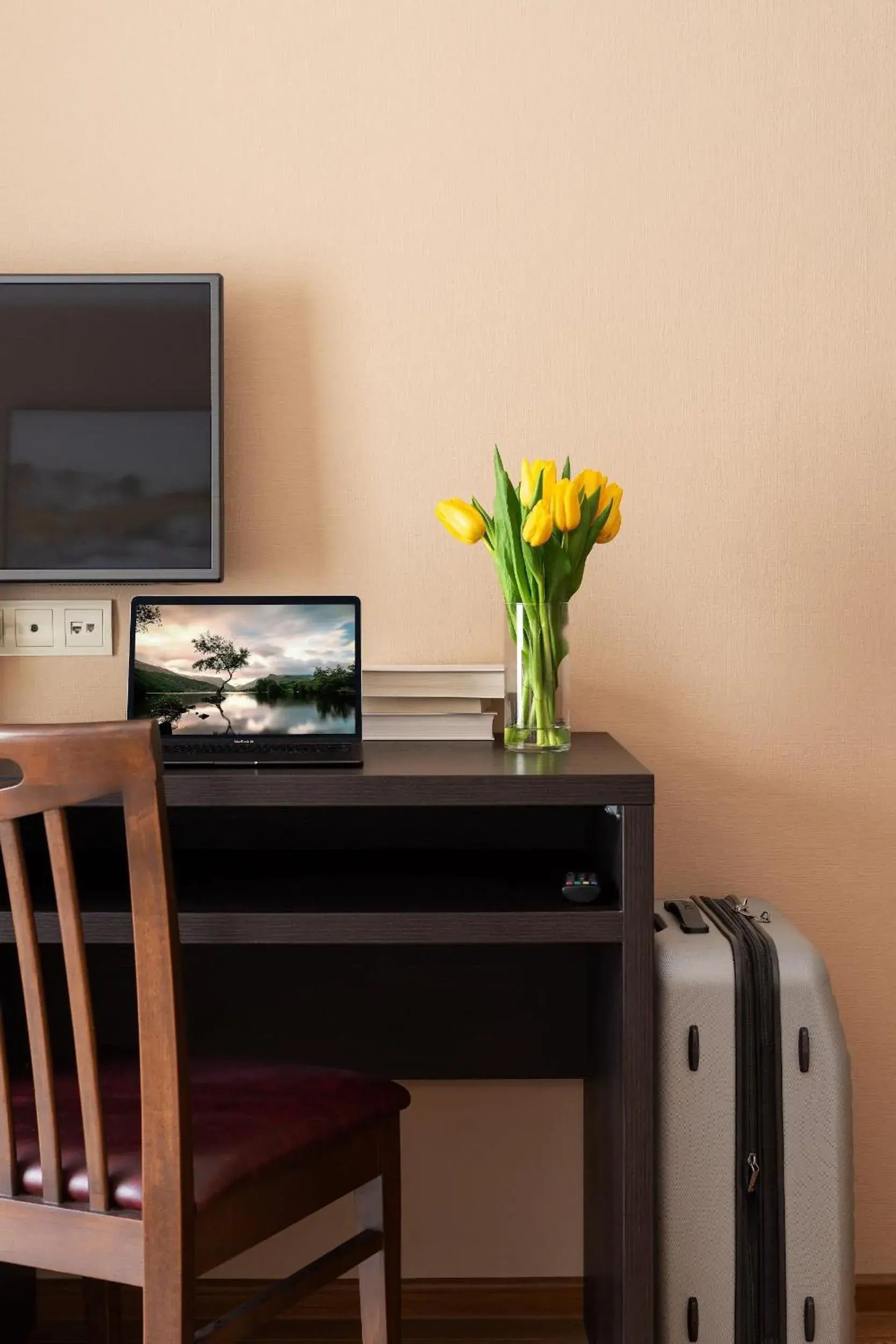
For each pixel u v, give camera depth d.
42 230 1.88
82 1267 1.20
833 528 1.88
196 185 1.88
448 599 1.90
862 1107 1.90
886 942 1.90
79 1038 1.17
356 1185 1.41
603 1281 1.66
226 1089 1.41
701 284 1.87
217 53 1.87
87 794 1.12
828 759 1.89
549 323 1.88
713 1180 1.54
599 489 1.63
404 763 1.53
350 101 1.87
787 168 1.86
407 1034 1.88
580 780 1.43
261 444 1.89
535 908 1.45
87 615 1.90
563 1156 1.92
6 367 1.83
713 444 1.88
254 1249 1.92
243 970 1.88
